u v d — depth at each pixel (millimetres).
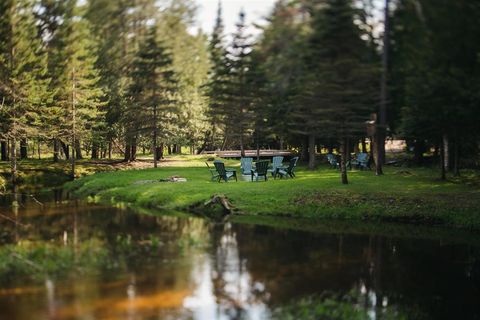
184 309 6578
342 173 17609
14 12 20234
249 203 15422
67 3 19250
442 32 8711
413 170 24422
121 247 10109
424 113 12008
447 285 7918
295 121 23719
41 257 9117
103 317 6250
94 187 21781
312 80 12695
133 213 15242
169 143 37625
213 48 17359
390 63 10812
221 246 10344
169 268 8531
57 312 6402
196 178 21984
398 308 6887
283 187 17062
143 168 30078
